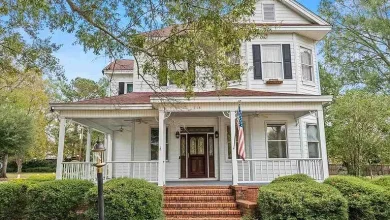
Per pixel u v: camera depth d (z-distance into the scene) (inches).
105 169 480.7
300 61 581.9
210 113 523.2
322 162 446.9
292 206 301.1
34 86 1283.2
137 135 570.9
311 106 460.4
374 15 872.3
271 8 611.8
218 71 333.7
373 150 601.9
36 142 1233.4
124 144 619.2
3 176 1216.8
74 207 353.4
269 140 553.3
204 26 300.8
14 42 394.9
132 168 473.4
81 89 1255.5
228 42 304.7
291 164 522.3
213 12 293.0
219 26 295.0
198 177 553.9
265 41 578.9
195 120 567.2
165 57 334.3
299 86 564.7
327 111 804.0
